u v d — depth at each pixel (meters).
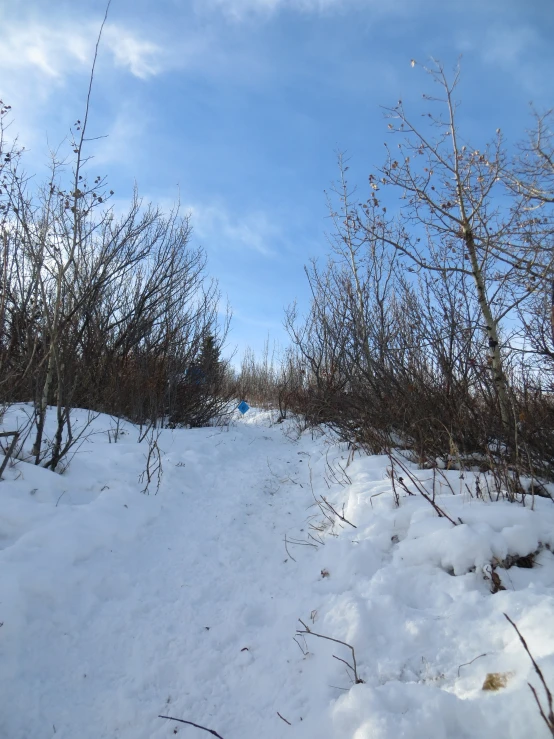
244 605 3.13
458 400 4.85
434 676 2.13
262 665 2.57
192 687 2.46
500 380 4.55
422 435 4.93
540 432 4.09
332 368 9.16
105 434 6.37
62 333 5.11
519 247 4.46
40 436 4.51
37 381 4.58
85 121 4.74
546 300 4.27
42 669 2.45
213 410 10.21
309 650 2.55
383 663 2.27
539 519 3.05
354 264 8.18
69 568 3.17
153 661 2.62
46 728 2.17
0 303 4.82
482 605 2.45
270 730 2.14
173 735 2.18
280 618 2.94
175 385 9.07
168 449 6.71
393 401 5.77
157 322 9.60
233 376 17.69
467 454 4.73
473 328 4.77
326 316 9.74
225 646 2.76
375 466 5.22
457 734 1.75
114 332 8.99
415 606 2.67
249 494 5.37
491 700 1.78
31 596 2.79
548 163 4.41
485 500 3.55
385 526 3.45
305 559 3.69
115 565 3.44
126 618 2.94
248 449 7.88
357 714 1.88
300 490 5.45
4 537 3.32
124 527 3.90
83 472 4.81
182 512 4.68
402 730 1.74
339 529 3.86
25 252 5.08
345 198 8.10
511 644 2.12
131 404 8.20
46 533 3.35
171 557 3.78
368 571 3.09
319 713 2.08
